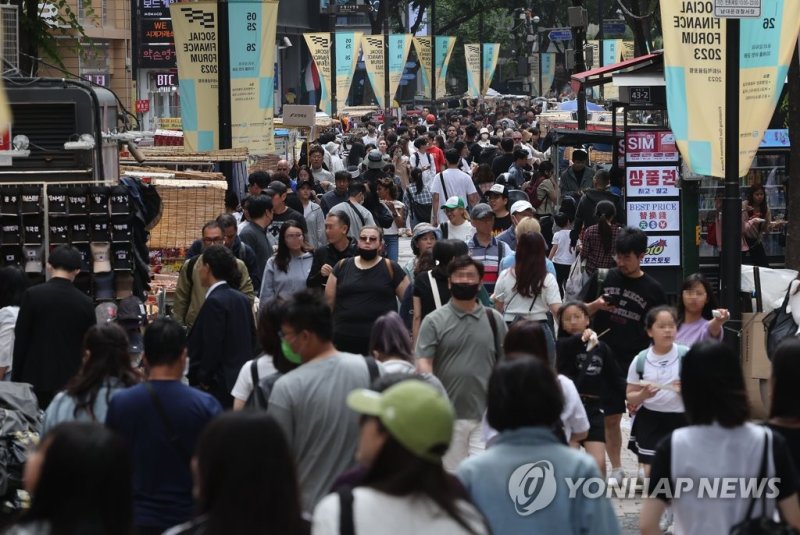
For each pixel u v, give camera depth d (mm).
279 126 83500
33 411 22578
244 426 10953
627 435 31125
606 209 37250
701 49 30406
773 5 30422
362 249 28172
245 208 37062
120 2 104625
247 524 10812
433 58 151875
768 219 41469
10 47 38781
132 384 17750
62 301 24297
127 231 29922
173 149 52969
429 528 11008
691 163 30688
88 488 10703
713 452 14023
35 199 29406
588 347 23703
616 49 128250
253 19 46531
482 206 31766
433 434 11000
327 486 16391
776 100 30641
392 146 97188
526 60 163250
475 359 21719
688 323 25516
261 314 19609
